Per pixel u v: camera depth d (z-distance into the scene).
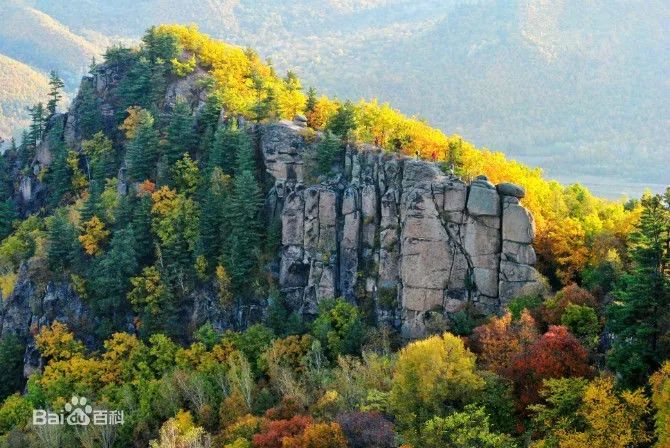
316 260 120.12
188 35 176.75
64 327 121.56
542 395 69.50
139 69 164.88
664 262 74.00
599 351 84.25
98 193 139.38
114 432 96.94
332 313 110.44
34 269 133.38
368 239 118.88
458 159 119.94
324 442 71.31
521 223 108.06
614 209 129.88
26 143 191.00
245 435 80.88
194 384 97.94
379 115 138.75
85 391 106.38
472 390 74.50
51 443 93.25
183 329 122.56
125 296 125.69
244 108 143.62
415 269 111.00
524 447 69.06
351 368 96.38
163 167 139.88
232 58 174.00
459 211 110.25
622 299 78.81
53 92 194.88
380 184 119.38
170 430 80.81
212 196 127.25
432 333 107.12
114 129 164.75
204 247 126.25
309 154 127.31
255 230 126.12
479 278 109.19
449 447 67.31
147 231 132.25
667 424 58.34
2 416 105.69
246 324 120.06
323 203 121.56
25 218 170.75
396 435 71.25
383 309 114.00
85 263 131.25
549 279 111.62
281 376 97.38
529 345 81.56
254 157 133.62
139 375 108.62
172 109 157.12
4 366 124.06
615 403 63.38
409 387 75.88
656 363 70.94
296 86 170.62
